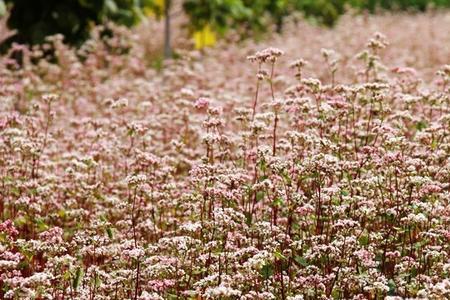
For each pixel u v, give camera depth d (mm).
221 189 8461
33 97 15305
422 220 7848
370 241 8570
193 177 9070
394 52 20844
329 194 8500
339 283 7738
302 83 11086
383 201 8773
